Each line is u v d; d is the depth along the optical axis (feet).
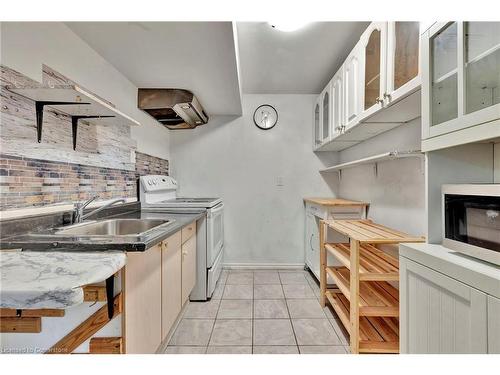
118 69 7.00
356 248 5.33
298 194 11.27
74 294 2.15
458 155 3.82
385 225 7.21
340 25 6.72
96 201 6.02
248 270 11.05
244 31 6.97
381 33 5.18
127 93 7.63
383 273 5.30
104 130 6.37
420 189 5.73
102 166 6.28
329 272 7.41
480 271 2.60
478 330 2.57
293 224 11.29
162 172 10.47
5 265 2.68
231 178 11.28
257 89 10.75
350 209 8.43
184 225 5.60
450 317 2.95
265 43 7.52
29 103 4.14
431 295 3.26
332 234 7.98
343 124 7.44
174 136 11.28
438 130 3.53
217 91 8.52
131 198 7.87
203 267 8.13
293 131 11.24
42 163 4.41
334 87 8.33
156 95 8.32
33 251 3.35
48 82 4.61
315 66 8.84
